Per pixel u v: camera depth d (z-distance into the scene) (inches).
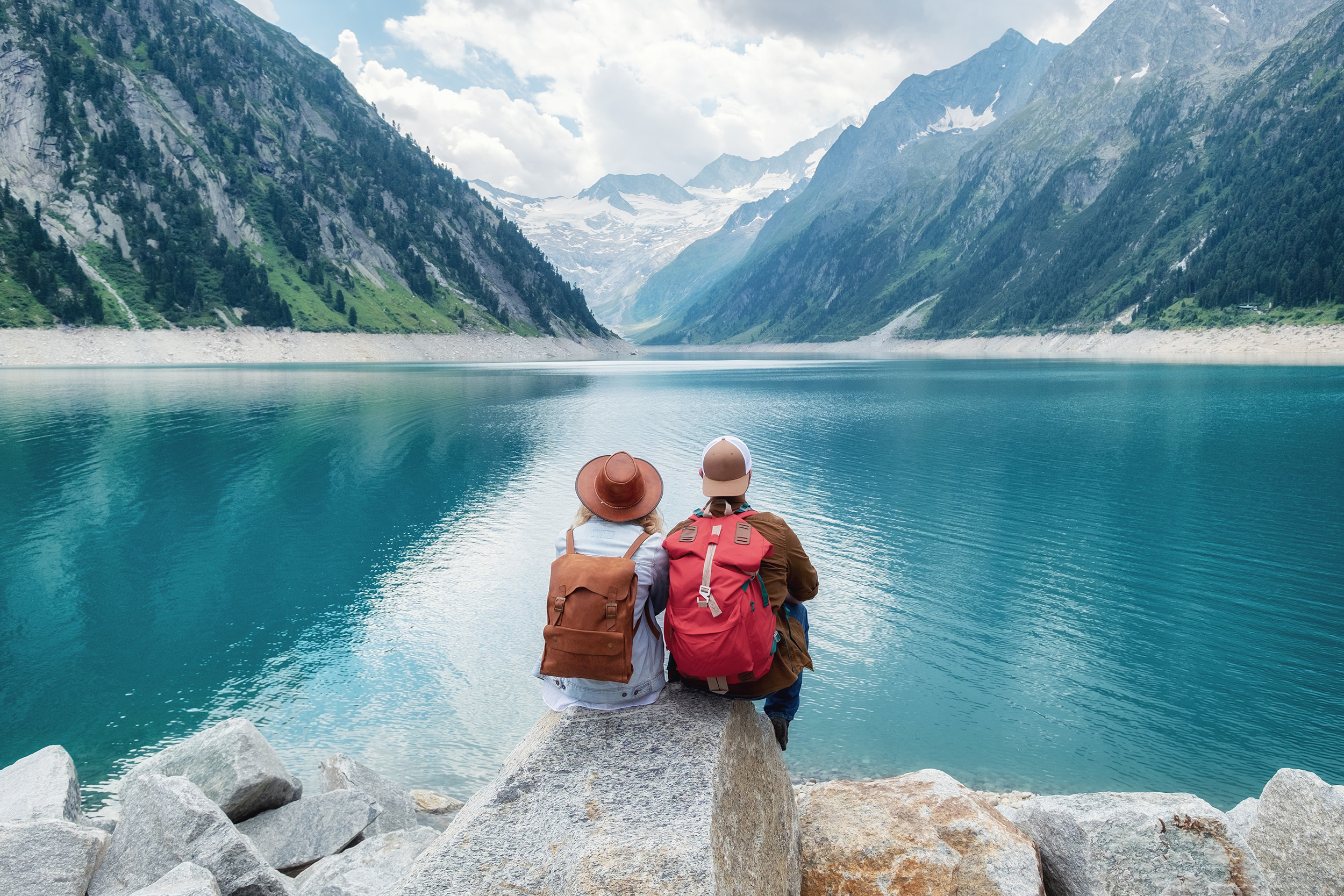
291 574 837.2
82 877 211.8
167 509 1133.7
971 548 904.3
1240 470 1358.3
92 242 6496.1
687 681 158.9
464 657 622.5
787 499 1160.8
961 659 599.2
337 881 227.5
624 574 133.0
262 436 1849.2
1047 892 185.2
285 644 651.5
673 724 146.7
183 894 181.8
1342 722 495.8
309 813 294.5
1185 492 1192.8
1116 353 7342.5
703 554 137.8
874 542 930.1
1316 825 188.1
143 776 245.9
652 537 144.8
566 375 4788.4
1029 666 586.2
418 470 1429.6
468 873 124.4
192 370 4845.0
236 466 1470.2
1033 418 2148.1
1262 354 5654.5
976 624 671.8
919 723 499.8
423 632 677.3
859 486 1250.6
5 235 5871.1
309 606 740.0
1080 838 177.2
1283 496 1157.1
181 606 742.5
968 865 169.8
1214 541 927.7
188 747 304.3
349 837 285.7
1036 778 433.1
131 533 1006.4
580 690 147.6
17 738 497.7
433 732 503.5
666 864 121.3
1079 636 645.9
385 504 1168.2
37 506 1149.7
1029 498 1163.9
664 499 1144.2
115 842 227.9
